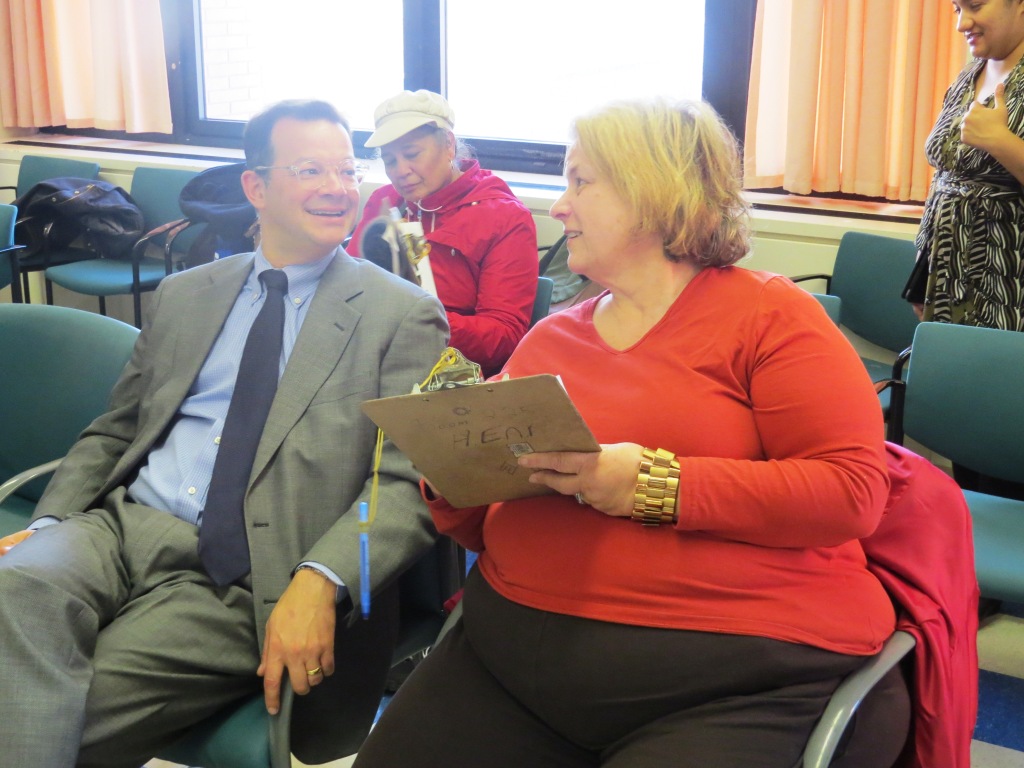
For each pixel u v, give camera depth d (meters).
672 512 1.18
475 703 1.28
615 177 1.25
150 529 1.54
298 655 1.37
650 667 1.17
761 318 1.24
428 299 1.65
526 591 1.27
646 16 3.73
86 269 3.93
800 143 3.25
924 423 2.14
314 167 1.64
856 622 1.20
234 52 4.54
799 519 1.16
